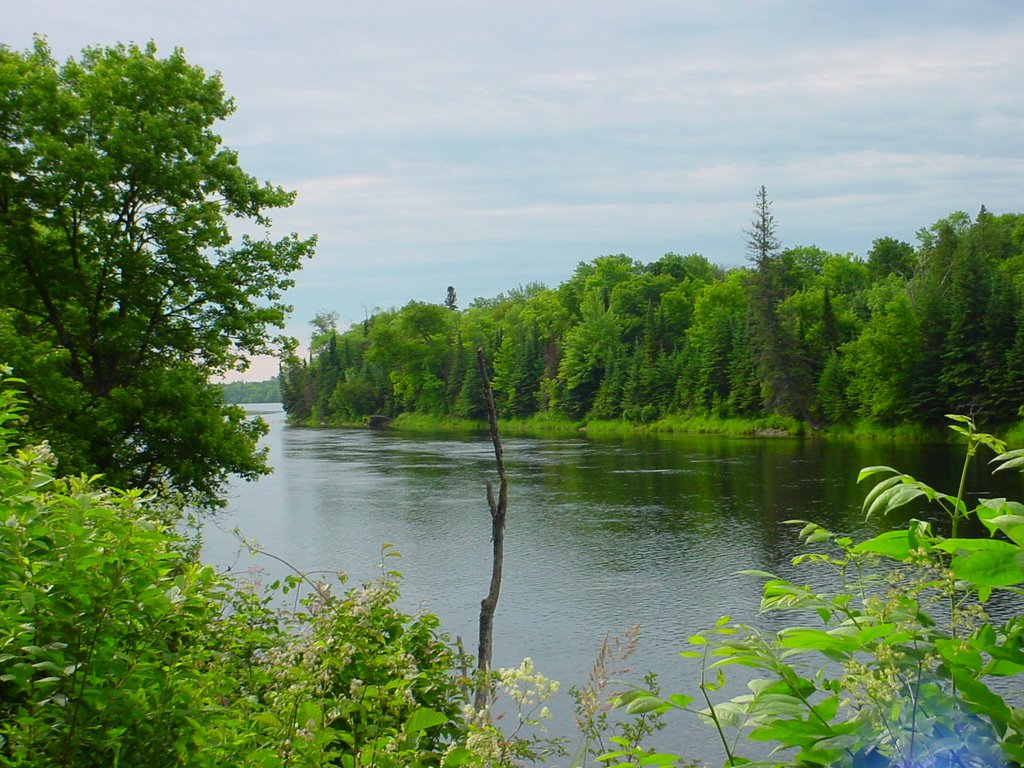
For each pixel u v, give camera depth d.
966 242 62.94
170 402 18.41
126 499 3.13
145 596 2.78
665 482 34.81
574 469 41.41
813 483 32.41
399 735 2.65
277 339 21.38
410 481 38.16
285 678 3.28
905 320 57.19
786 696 1.87
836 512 25.27
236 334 20.75
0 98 18.20
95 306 18.89
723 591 17.14
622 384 83.75
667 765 2.37
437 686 3.87
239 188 20.52
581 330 91.81
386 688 2.97
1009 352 51.09
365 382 114.38
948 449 46.19
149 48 20.19
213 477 19.08
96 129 19.28
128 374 19.19
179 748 2.68
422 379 106.44
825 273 98.69
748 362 71.19
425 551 22.03
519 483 36.09
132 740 2.63
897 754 1.71
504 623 15.30
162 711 2.68
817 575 17.69
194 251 19.84
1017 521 1.62
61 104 18.44
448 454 53.59
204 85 20.70
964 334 54.00
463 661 4.49
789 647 1.90
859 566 2.07
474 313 150.25
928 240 105.00
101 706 2.58
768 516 25.53
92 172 17.86
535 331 115.75
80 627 2.63
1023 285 59.25
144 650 2.80
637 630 3.22
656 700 2.03
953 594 1.83
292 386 130.38
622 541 22.75
